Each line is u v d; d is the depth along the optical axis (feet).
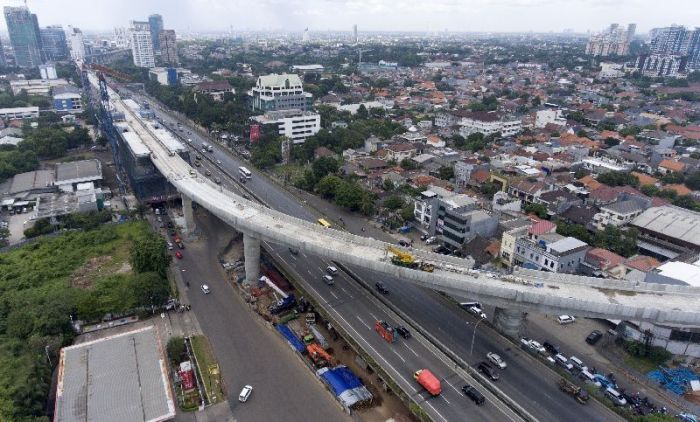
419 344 332.19
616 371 326.03
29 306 353.31
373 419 287.89
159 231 533.96
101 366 282.56
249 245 422.41
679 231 469.98
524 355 323.98
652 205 542.16
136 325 366.84
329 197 626.23
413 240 508.53
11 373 284.00
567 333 366.63
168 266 435.12
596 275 412.77
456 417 269.44
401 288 409.08
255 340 356.18
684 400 294.87
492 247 462.19
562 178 642.63
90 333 353.72
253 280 430.20
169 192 603.26
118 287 396.78
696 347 325.62
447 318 365.81
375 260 353.92
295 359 338.13
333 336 366.02
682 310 299.99
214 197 479.41
